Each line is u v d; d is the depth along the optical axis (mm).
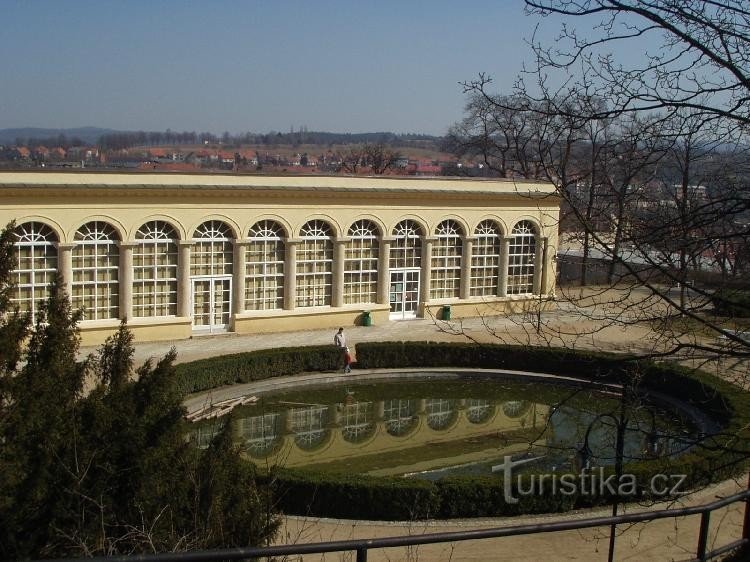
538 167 10438
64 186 30891
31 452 9539
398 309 40094
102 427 10219
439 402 29203
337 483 17031
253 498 10570
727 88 8281
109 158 126812
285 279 36688
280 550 5332
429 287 40344
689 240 8406
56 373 10516
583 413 27234
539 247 42375
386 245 38812
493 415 27672
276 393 29531
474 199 40594
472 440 24875
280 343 34312
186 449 10562
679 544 14352
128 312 33062
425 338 36031
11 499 9023
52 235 31250
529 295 41969
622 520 7016
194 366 28000
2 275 10227
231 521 9945
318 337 35781
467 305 41188
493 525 16172
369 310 38719
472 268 41375
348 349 33438
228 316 35906
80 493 9109
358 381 31062
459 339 35688
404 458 23141
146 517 9531
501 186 40969
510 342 34344
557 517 16625
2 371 10000
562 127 8664
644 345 32719
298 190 35906
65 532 9047
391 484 17000
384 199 38469
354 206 37781
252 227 35844
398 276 39812
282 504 17203
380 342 32344
